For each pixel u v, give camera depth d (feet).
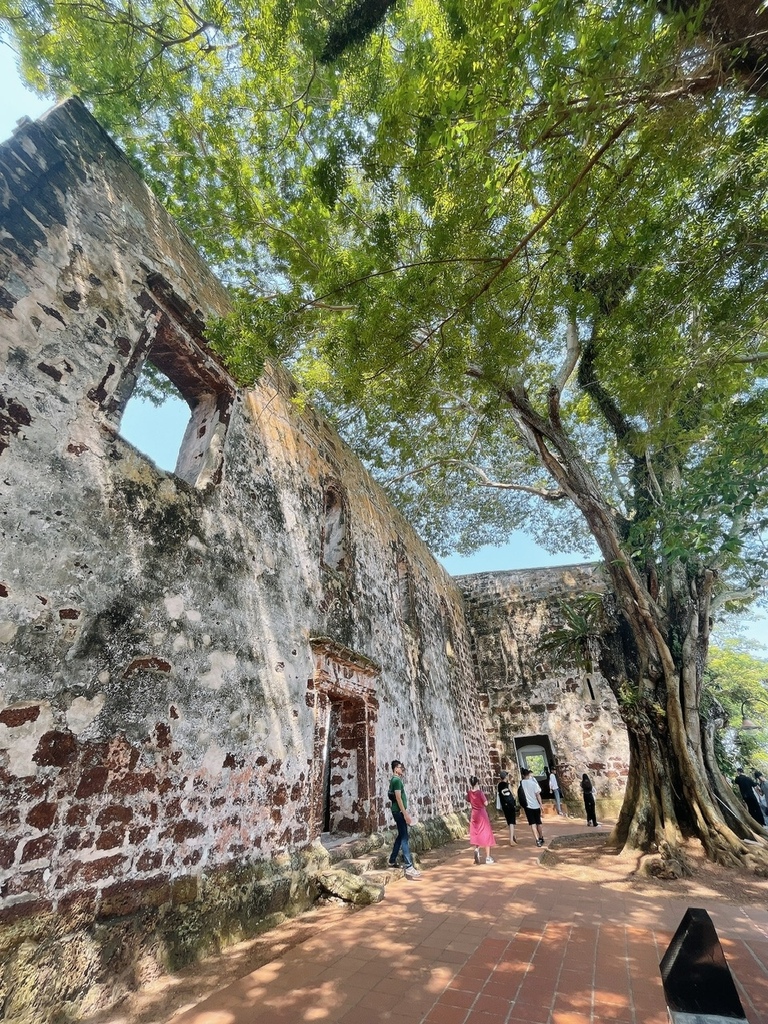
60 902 10.54
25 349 12.69
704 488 19.40
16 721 10.56
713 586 30.83
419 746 34.27
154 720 13.87
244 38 18.33
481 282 17.03
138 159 24.84
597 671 50.19
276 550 22.07
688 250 16.79
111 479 14.29
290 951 13.92
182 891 13.43
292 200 20.76
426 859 27.61
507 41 10.84
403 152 14.84
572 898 18.81
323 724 22.17
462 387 23.80
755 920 15.99
